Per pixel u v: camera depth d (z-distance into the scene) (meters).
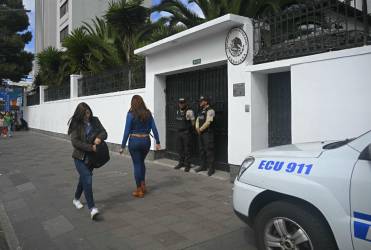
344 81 5.56
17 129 28.02
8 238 4.94
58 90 20.47
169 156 10.50
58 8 37.41
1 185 8.27
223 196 6.43
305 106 6.08
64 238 4.78
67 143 17.03
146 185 7.42
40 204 6.45
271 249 3.47
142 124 6.43
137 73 11.78
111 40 17.55
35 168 10.16
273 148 3.92
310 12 6.31
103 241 4.61
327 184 2.98
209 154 8.21
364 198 2.75
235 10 11.24
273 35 7.06
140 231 4.88
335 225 2.91
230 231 4.75
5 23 32.56
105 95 13.45
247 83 7.20
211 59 8.19
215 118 8.61
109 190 7.13
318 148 3.42
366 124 5.32
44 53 22.88
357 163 2.87
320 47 6.09
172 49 9.53
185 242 4.46
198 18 13.77
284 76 7.11
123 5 15.48
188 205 5.94
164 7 14.13
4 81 34.91
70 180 8.34
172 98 10.40
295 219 3.22
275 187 3.35
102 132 5.46
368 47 5.27
